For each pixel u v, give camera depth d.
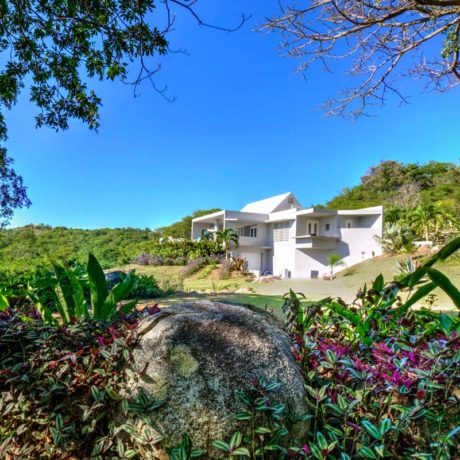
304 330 1.99
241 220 24.61
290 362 1.55
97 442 1.52
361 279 16.80
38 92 5.20
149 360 1.50
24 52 4.61
